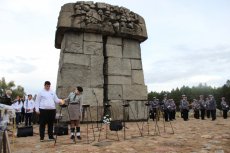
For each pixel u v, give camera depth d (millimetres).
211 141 7922
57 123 11719
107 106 13422
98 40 15391
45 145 8125
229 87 69625
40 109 9148
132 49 16375
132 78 15922
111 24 15609
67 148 7375
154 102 20203
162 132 10320
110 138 8961
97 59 15117
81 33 15125
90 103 14398
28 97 17109
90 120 14125
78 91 9062
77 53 14789
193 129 11188
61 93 13961
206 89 79562
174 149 6922
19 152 7082
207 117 24156
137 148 7129
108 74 15266
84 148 7297
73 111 8938
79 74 14562
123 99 15289
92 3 15523
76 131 9070
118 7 16141
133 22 16406
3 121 5152
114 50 15742
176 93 78312
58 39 16094
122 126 11625
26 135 10320
